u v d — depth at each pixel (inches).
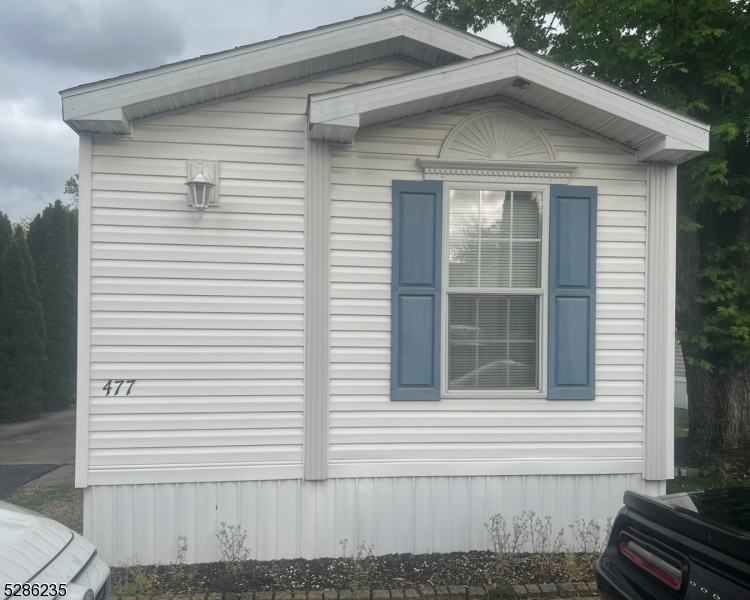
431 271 200.8
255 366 194.4
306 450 195.2
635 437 208.5
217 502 193.0
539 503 204.7
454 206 205.6
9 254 481.4
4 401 466.3
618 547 133.7
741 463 285.3
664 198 210.2
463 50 200.5
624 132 201.0
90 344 187.8
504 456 203.0
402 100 183.0
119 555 188.7
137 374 189.5
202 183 186.4
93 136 188.2
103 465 187.9
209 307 192.7
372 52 201.9
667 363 209.2
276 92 196.7
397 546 199.3
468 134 203.9
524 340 207.9
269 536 194.7
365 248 199.3
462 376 205.5
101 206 188.5
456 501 201.6
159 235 191.0
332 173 198.7
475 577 183.6
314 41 190.1
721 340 291.1
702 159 282.2
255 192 195.0
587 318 206.2
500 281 207.3
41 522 128.7
